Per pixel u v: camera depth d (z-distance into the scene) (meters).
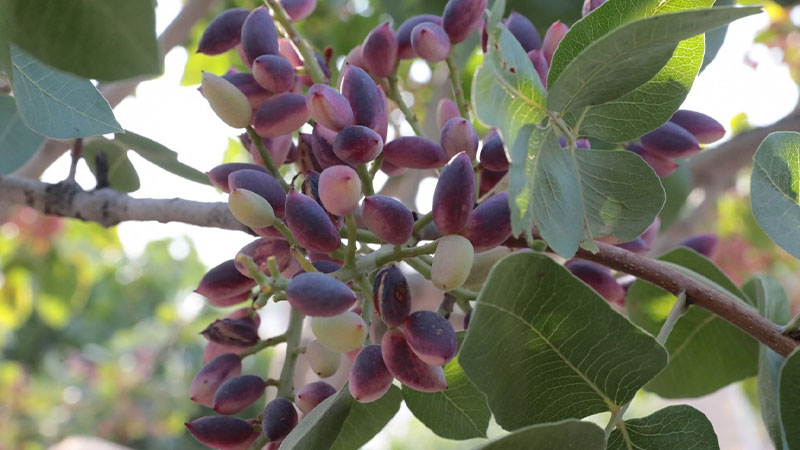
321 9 1.01
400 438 2.55
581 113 0.37
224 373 0.41
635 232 0.37
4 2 0.32
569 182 0.35
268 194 0.37
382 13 0.98
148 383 2.26
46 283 1.24
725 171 0.86
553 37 0.43
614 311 0.32
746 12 0.30
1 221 0.69
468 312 0.41
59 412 2.23
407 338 0.33
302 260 0.34
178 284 2.42
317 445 0.37
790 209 0.37
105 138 0.54
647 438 0.36
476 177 0.40
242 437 0.40
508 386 0.33
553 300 0.32
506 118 0.33
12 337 2.98
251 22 0.40
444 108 0.45
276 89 0.40
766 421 0.42
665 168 0.44
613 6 0.36
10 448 2.16
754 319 0.37
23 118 0.40
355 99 0.37
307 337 0.62
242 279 0.39
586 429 0.31
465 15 0.42
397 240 0.35
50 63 0.33
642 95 0.37
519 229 0.32
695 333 0.50
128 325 2.57
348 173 0.34
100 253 2.00
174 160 0.51
